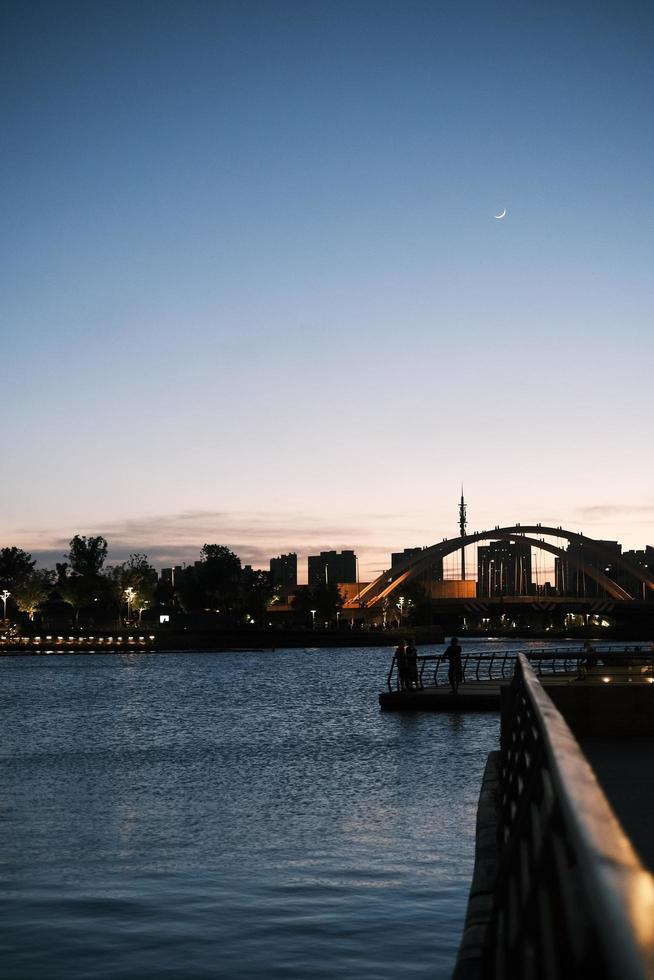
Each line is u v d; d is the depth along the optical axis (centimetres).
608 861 208
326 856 1814
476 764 3098
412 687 5422
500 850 1018
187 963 1162
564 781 305
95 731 4569
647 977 156
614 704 2133
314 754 3503
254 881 1612
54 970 1134
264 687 8294
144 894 1527
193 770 3139
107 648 16675
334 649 19525
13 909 1436
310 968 1138
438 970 1129
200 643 18625
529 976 386
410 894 1511
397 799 2478
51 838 2020
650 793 1401
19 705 6312
